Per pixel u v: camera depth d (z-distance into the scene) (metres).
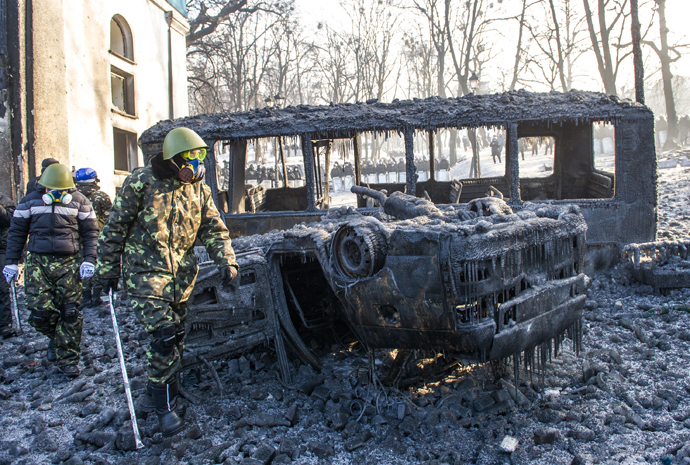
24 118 8.95
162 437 2.82
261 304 3.51
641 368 3.51
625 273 5.83
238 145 7.86
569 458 2.45
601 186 7.73
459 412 2.96
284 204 10.27
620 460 2.43
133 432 2.80
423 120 6.49
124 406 3.33
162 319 2.70
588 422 2.78
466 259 2.53
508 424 2.82
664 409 2.92
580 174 8.59
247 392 3.39
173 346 2.82
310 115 6.92
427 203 4.10
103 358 4.25
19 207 3.75
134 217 2.75
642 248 5.60
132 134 12.95
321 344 4.27
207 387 3.47
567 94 6.51
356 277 2.89
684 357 3.67
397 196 4.44
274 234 3.75
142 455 2.69
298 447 2.69
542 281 3.00
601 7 19.80
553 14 22.75
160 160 2.72
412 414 2.96
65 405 3.40
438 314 2.65
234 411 3.09
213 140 7.15
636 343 4.04
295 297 4.03
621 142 6.08
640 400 3.02
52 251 3.74
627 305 5.11
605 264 6.18
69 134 9.80
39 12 9.08
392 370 3.21
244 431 2.86
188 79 31.33
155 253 2.76
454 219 3.63
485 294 2.65
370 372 3.21
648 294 5.39
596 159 19.67
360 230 2.79
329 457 2.61
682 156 17.23
